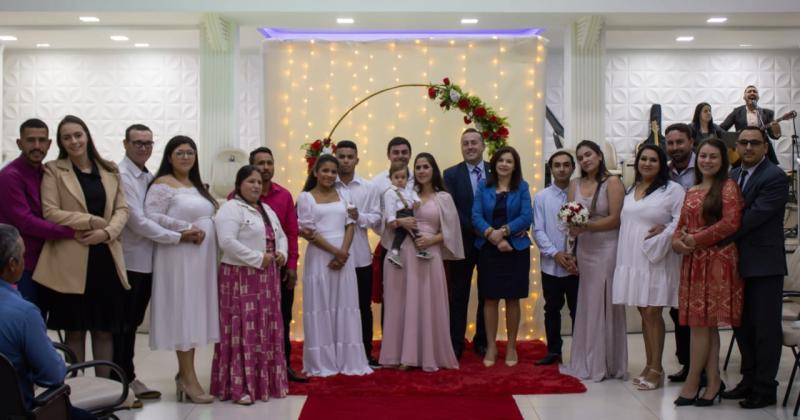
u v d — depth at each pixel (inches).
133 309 189.6
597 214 215.2
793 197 364.8
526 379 207.2
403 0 270.8
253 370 189.2
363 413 179.8
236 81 287.9
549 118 397.7
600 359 212.5
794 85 427.2
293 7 270.4
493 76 280.2
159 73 418.3
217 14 272.7
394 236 219.9
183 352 190.9
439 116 279.9
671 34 357.7
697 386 187.8
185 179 193.5
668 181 201.8
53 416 115.3
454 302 236.5
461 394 195.9
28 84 415.2
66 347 150.9
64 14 273.6
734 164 321.7
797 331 186.7
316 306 213.6
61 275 176.2
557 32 384.2
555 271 229.1
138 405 185.3
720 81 427.8
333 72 280.5
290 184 280.2
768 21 289.1
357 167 281.1
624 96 429.7
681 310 185.0
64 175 177.8
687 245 181.2
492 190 229.8
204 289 186.7
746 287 183.9
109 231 177.5
